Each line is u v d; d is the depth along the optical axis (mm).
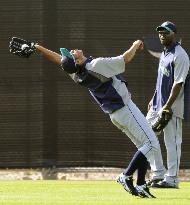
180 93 30469
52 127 37062
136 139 25766
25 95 37188
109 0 36781
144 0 36656
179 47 30047
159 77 30562
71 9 36906
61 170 37125
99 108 36875
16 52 26391
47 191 29734
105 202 24609
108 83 24844
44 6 36969
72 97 37000
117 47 36781
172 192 29016
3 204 24062
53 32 36906
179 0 36656
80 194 28234
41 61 37031
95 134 36875
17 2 37094
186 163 36625
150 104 31125
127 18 36750
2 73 37250
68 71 24688
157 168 30734
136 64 36688
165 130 30703
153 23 36688
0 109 37312
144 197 25969
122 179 25578
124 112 25094
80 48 36906
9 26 37156
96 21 36812
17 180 36250
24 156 37281
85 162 37031
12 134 37281
